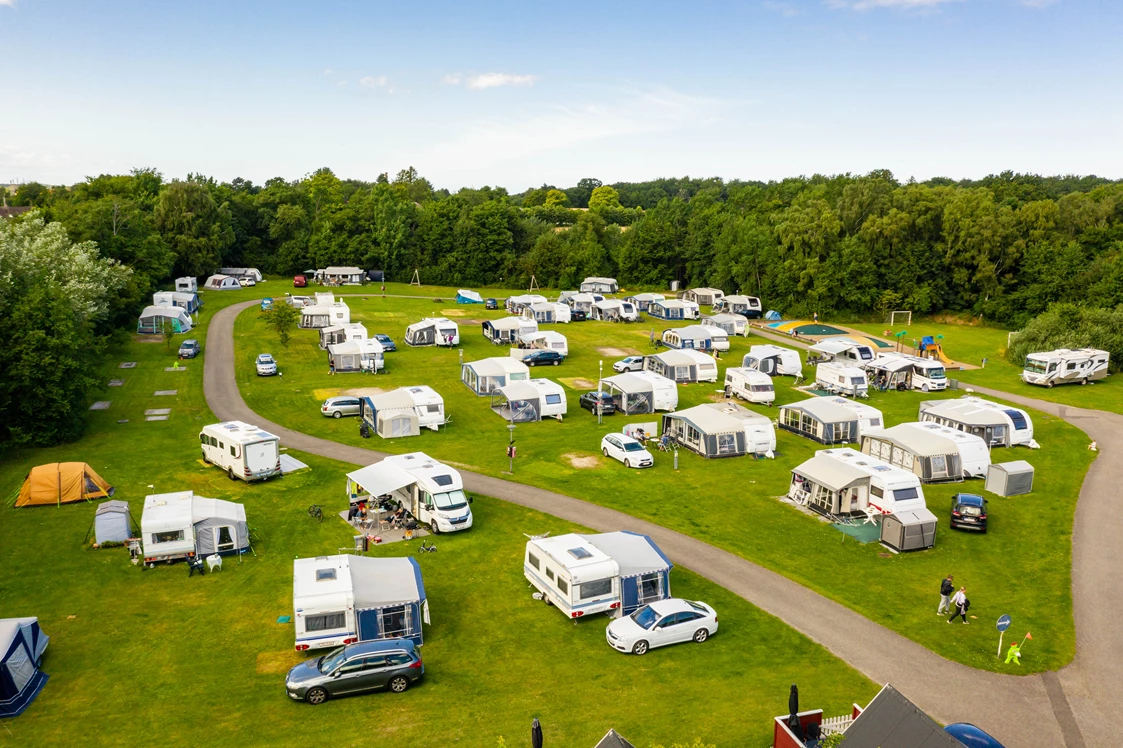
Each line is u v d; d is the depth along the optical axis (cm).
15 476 4291
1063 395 6806
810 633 2881
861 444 5162
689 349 7756
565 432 5522
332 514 3934
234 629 2844
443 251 14438
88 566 3294
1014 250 10762
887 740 1800
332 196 17138
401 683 2475
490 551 3553
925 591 3262
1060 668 2675
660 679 2555
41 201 13962
